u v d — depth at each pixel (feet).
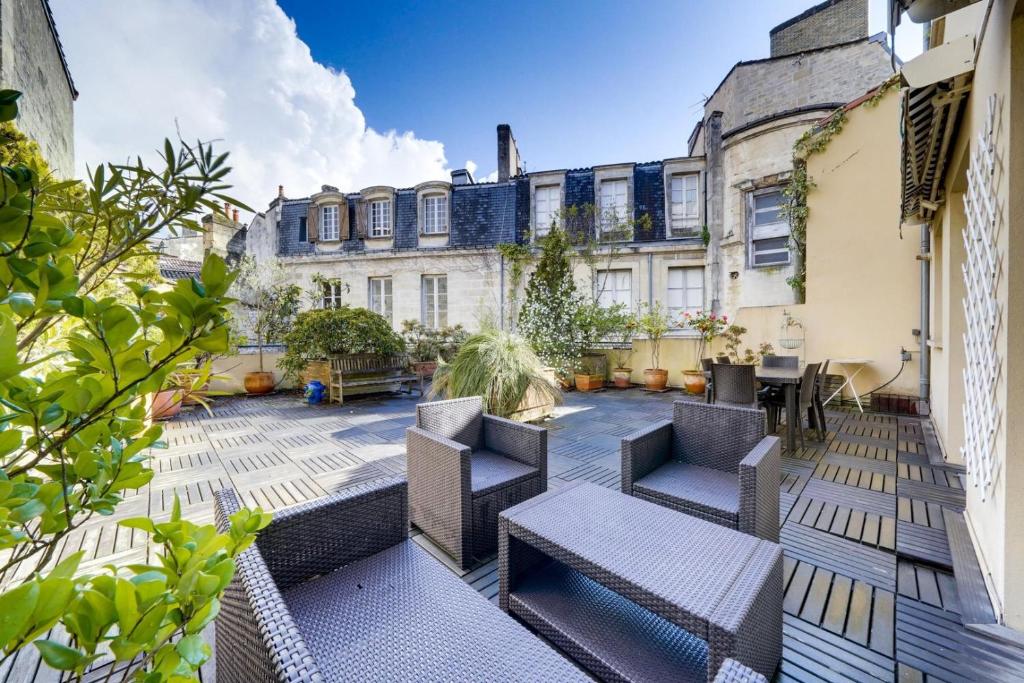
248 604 3.31
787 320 22.25
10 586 6.77
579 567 4.79
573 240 33.32
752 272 28.04
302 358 24.48
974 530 7.93
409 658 3.80
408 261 37.32
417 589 4.78
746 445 7.97
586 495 6.29
